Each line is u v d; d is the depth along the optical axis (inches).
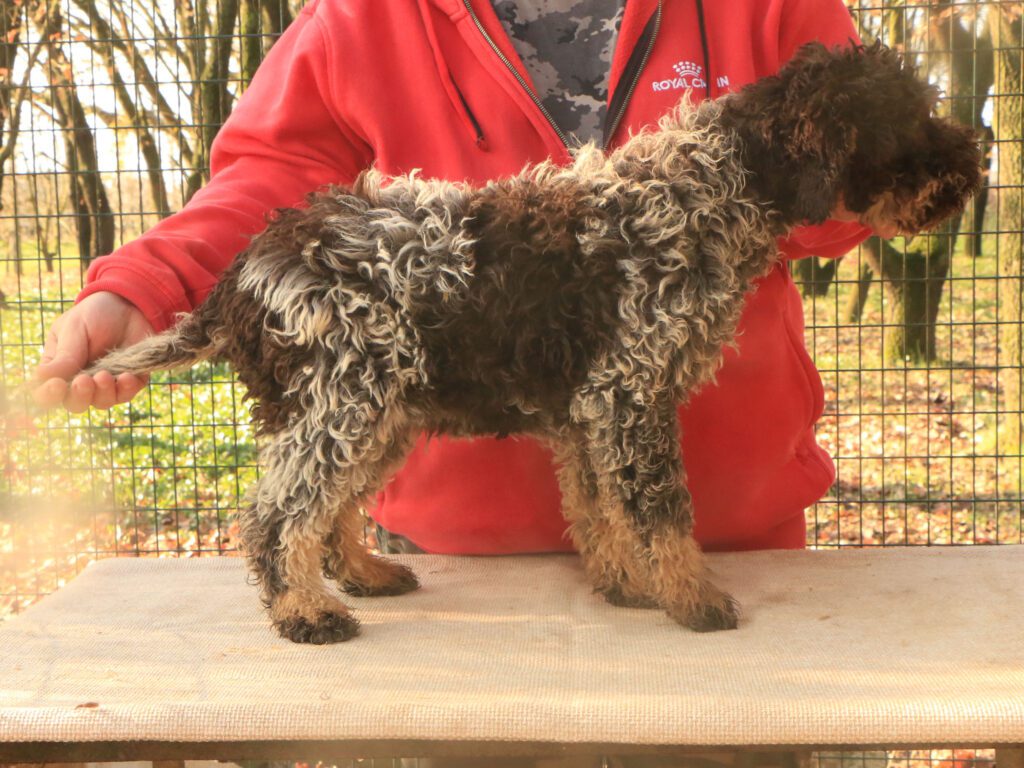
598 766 115.9
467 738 82.0
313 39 118.6
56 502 215.5
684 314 98.6
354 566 111.0
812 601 107.0
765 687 85.6
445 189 102.7
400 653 95.2
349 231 98.7
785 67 104.1
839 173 97.0
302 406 97.4
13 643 98.3
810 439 128.8
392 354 96.8
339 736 82.6
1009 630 97.7
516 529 123.2
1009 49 203.8
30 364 213.9
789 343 120.3
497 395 100.7
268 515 100.6
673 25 118.3
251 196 115.0
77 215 217.5
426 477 122.3
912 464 330.6
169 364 98.0
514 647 96.3
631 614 104.9
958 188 101.3
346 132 122.2
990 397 376.2
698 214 99.7
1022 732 79.4
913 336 399.5
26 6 278.2
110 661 94.0
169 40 221.0
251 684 88.3
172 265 104.3
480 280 97.3
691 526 102.3
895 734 80.1
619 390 99.1
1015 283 328.8
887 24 264.5
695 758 114.0
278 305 96.2
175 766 113.6
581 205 100.2
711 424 118.9
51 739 82.4
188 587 115.4
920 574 114.3
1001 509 298.5
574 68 120.7
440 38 118.0
